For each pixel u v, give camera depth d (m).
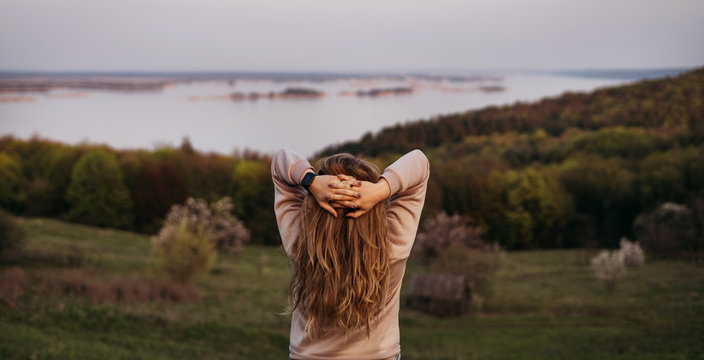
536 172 71.25
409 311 32.28
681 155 72.12
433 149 119.12
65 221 68.25
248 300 29.95
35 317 13.06
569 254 57.53
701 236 50.69
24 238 36.75
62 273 30.12
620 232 68.31
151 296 26.17
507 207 69.38
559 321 27.86
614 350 20.38
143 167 72.56
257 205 70.38
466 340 23.64
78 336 12.19
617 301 32.69
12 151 76.56
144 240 53.59
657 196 66.62
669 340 21.58
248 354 14.59
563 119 128.50
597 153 94.44
